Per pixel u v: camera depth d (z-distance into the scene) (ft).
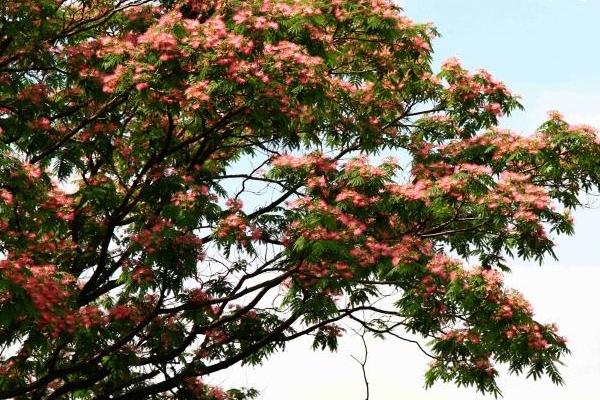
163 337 40.60
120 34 41.86
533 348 34.37
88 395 46.85
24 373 37.58
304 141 45.55
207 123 39.32
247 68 31.58
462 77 45.16
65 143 38.99
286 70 32.68
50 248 37.22
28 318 29.58
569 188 43.52
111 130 38.52
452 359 41.24
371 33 40.45
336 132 45.06
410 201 38.70
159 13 41.27
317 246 33.63
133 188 37.45
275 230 41.24
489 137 43.91
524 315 34.73
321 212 35.70
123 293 41.09
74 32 39.91
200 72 31.68
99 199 36.83
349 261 36.01
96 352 38.17
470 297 35.12
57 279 31.24
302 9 35.55
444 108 46.83
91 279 39.99
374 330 42.80
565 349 35.55
